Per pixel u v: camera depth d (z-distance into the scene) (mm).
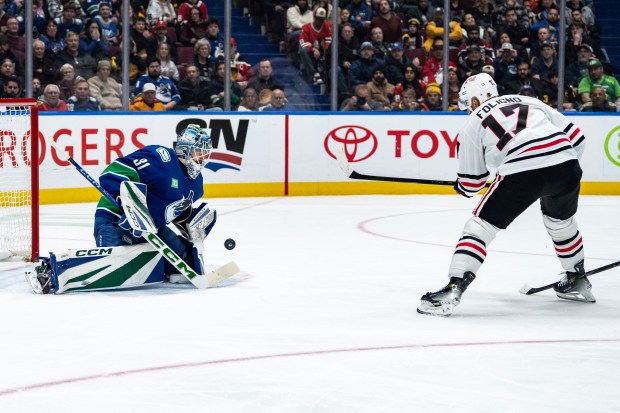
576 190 8469
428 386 5906
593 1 23047
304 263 11219
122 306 8500
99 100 18562
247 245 12773
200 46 19578
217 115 19203
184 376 6125
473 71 21484
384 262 11336
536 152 8117
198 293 9188
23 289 9367
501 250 12406
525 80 21750
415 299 8945
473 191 8594
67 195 17703
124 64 18734
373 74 20703
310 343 7062
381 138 20328
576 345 7062
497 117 8266
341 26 20484
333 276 10281
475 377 6125
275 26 20516
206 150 9422
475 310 8438
